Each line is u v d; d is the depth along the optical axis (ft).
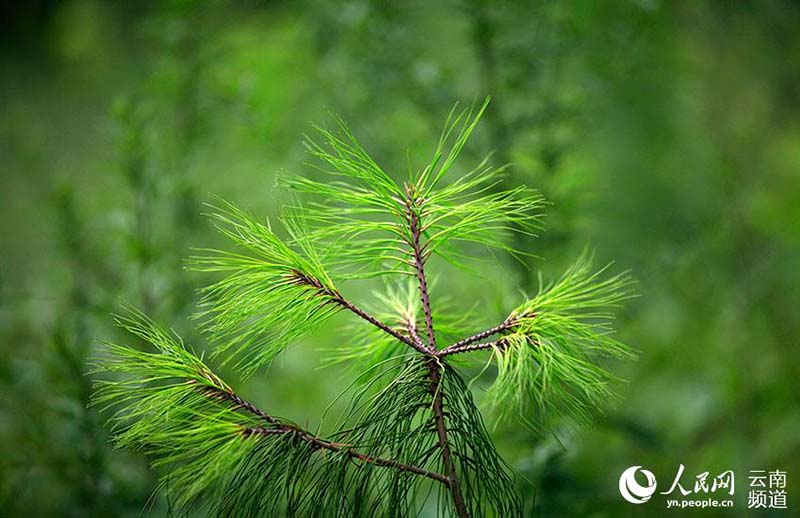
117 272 9.93
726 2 13.42
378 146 10.79
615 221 12.56
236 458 6.21
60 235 9.93
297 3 12.55
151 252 9.16
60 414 8.16
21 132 16.69
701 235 12.03
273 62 12.82
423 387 6.36
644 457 10.91
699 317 13.08
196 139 11.55
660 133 13.60
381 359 6.78
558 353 6.29
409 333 6.73
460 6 10.61
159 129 10.68
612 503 9.50
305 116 12.41
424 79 10.53
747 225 13.41
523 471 8.02
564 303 6.45
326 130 6.37
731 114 14.20
